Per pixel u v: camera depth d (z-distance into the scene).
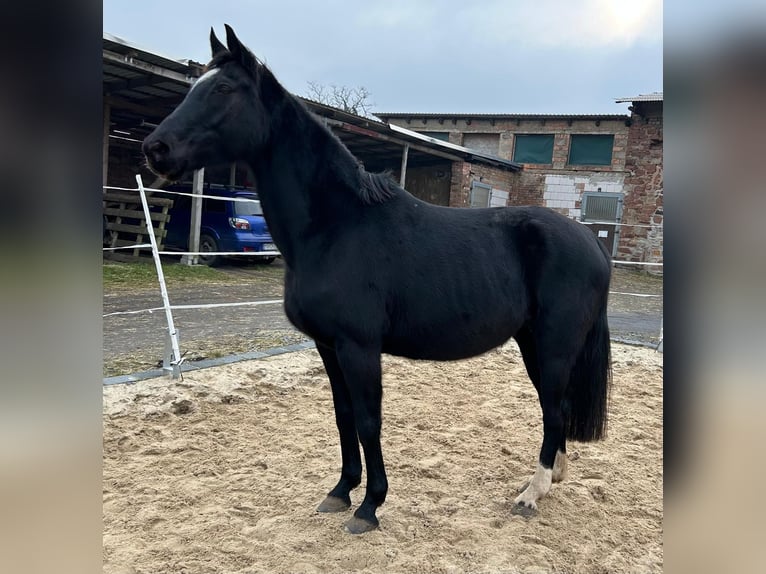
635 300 10.20
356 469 2.62
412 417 3.79
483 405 4.07
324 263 2.29
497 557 2.22
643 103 14.45
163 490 2.69
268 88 2.33
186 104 2.22
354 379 2.30
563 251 2.54
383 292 2.32
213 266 10.80
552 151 17.00
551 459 2.65
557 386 2.59
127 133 13.82
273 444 3.28
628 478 2.99
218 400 3.86
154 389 3.91
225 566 2.14
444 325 2.40
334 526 2.44
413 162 15.39
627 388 4.58
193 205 10.28
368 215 2.38
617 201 15.66
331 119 10.68
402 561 2.19
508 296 2.49
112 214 10.53
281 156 2.35
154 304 7.05
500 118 17.42
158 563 2.14
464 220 2.57
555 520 2.53
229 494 2.70
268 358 4.88
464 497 2.73
